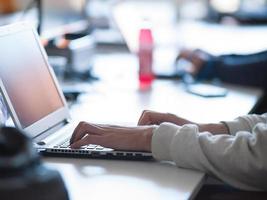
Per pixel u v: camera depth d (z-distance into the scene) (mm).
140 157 1265
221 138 1214
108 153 1279
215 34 2979
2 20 2170
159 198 1046
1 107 1385
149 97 2023
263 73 2260
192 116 1726
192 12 3180
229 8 3150
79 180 1141
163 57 2701
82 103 1929
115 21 2807
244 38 2855
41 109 1450
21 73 1408
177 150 1213
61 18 2350
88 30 2613
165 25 3123
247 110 1821
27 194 792
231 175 1184
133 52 2750
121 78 2367
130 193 1070
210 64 2367
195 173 1192
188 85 2225
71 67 2328
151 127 1300
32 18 2178
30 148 837
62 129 1540
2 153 810
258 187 1202
